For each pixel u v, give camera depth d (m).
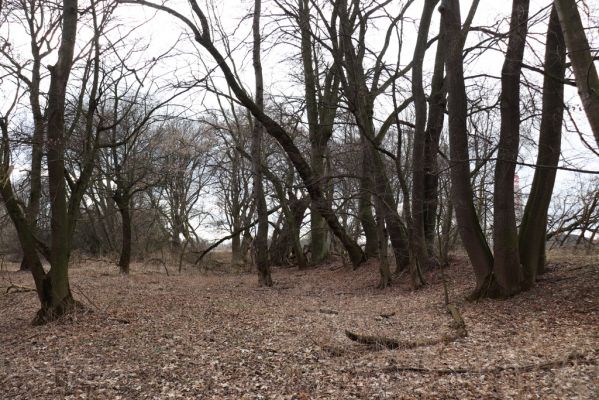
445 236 17.14
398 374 6.82
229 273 28.09
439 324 10.14
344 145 20.28
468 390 6.11
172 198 37.81
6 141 10.26
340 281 20.36
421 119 16.36
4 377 7.13
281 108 19.42
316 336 9.21
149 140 25.62
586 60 5.02
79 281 17.92
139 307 12.61
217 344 8.84
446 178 16.20
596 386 5.82
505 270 11.55
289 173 25.14
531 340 8.19
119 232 36.44
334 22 14.85
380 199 16.05
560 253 17.27
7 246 33.28
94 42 12.22
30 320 11.52
